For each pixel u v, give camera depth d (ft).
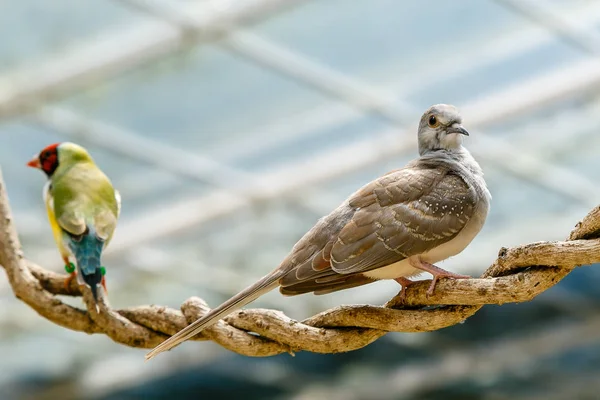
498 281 17.38
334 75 47.55
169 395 79.77
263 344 19.30
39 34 42.75
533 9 44.57
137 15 42.14
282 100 49.01
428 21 44.68
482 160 56.34
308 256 19.81
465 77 49.37
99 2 41.09
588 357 77.66
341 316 18.81
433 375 79.00
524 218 65.00
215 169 54.08
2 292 63.16
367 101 49.26
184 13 42.06
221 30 42.93
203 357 73.46
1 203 21.44
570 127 53.98
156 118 49.49
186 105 48.55
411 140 52.49
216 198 57.00
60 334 69.97
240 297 18.92
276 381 77.92
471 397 82.99
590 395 82.17
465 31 45.83
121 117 49.14
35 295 21.04
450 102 51.16
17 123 48.19
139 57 43.83
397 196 20.39
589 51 48.39
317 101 49.47
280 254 65.05
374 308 18.67
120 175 53.98
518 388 82.58
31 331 68.90
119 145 50.96
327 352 19.06
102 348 72.84
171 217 58.03
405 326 18.43
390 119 51.03
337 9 42.98
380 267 19.93
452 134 22.72
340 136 52.85
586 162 58.13
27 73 45.06
